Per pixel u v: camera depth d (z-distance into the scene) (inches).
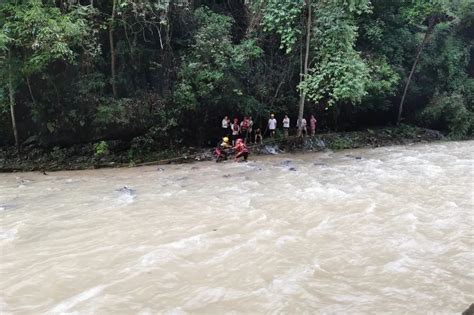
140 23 733.9
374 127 1054.4
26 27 610.5
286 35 767.1
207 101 794.8
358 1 763.4
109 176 604.4
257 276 257.3
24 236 339.0
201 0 871.1
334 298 230.4
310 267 269.3
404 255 288.0
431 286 243.4
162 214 394.3
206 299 230.5
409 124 1080.8
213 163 713.0
